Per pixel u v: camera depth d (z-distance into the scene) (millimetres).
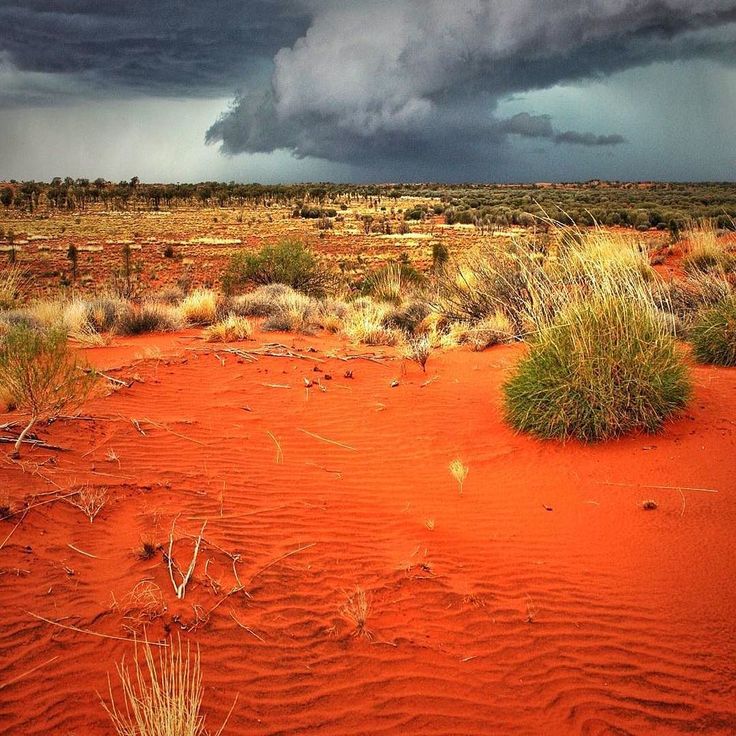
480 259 14180
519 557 4953
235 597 4246
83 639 3721
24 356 6301
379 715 3432
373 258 59500
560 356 7262
